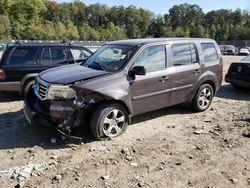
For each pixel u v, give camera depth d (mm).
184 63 7488
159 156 5555
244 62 10633
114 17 137125
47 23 107062
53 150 5703
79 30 112625
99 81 6012
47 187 4535
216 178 4879
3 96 9805
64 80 5879
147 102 6730
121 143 6059
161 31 135375
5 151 5645
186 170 5098
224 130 6844
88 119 6086
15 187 4547
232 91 11180
